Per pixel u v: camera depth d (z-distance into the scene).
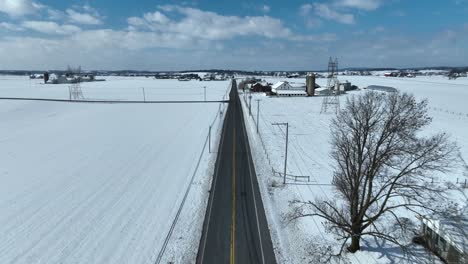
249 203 33.88
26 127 72.38
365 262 23.30
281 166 45.50
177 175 42.19
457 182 35.97
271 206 33.12
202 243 26.53
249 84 188.25
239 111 98.69
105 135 64.75
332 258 24.08
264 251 25.38
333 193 35.59
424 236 24.50
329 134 65.44
